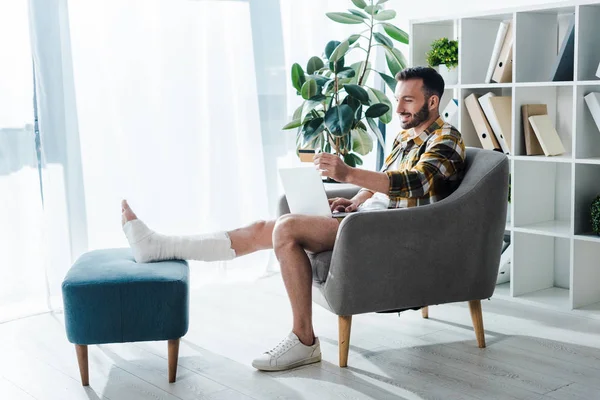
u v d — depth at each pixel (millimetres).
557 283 3523
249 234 2854
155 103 3602
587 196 3117
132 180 3561
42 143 3250
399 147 2885
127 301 2357
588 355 2627
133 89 3523
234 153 3854
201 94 3742
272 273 4027
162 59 3605
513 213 3303
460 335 2869
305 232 2557
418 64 3643
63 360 2705
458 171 2725
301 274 2543
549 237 3469
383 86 4371
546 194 3438
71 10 3314
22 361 2705
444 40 3518
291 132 4152
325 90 3967
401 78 2783
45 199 3285
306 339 2566
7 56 3150
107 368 2607
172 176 3689
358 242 2449
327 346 2768
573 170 3053
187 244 2727
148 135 3588
